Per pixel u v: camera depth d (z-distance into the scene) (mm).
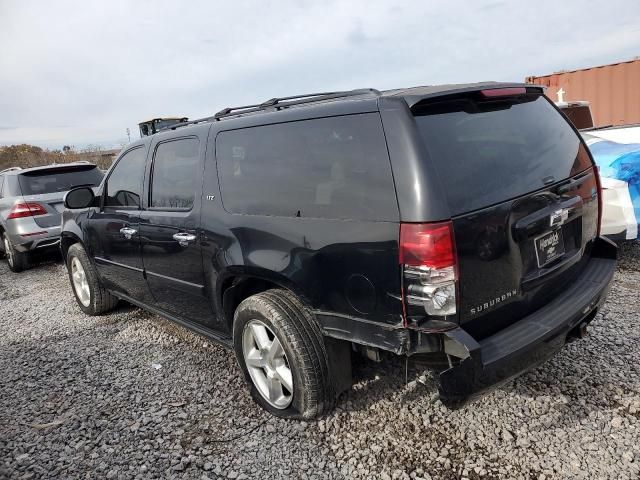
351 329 2404
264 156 2797
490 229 2209
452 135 2268
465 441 2574
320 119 2500
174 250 3457
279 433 2773
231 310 3178
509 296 2334
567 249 2732
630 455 2357
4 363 4082
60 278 7238
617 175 4621
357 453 2557
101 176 8375
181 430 2885
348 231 2312
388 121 2205
